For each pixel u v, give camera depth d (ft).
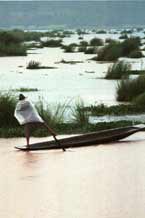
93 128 78.64
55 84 135.44
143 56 220.23
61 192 49.96
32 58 231.50
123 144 69.87
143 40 377.50
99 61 206.39
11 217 44.27
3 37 270.87
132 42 229.66
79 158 62.49
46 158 62.64
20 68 181.88
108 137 70.28
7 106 79.87
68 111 94.12
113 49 210.38
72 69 174.40
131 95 106.93
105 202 47.16
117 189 50.49
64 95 115.34
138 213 44.52
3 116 79.56
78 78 147.84
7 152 66.08
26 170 57.47
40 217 44.14
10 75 158.71
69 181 53.26
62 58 227.81
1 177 55.01
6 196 49.21
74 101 106.63
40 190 50.70
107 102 106.01
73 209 45.68
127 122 81.82
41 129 77.51
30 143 70.85
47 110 82.33
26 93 118.83
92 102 105.70
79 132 77.46
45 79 146.72
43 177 54.75
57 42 343.67
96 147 68.39
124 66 148.66
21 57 239.09
